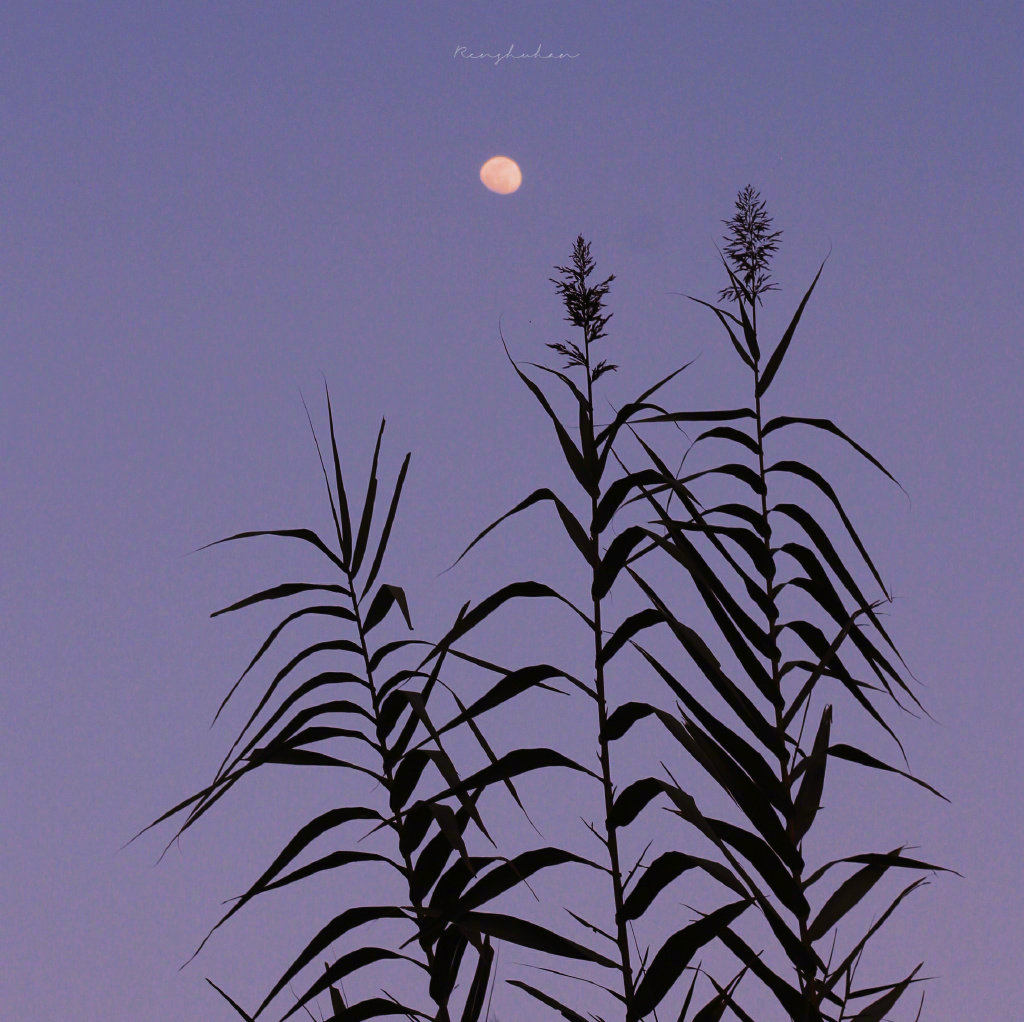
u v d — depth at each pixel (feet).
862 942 35.01
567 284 36.35
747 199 37.35
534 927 34.91
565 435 36.14
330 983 35.73
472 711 35.45
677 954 34.65
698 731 34.91
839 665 35.88
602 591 35.65
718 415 36.96
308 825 35.86
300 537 36.91
